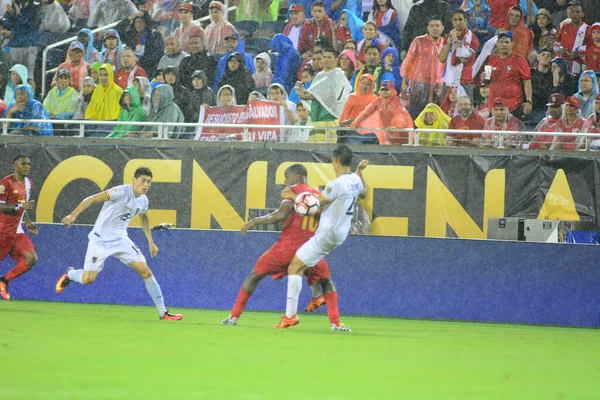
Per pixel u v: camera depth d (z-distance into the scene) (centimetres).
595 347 2573
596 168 4612
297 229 2725
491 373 1664
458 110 5122
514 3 5259
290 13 5547
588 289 3831
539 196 4616
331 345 2188
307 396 1242
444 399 1266
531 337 2944
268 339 2292
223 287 3994
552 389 1430
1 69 5828
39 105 5472
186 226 4759
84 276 3009
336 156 2648
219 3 5566
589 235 4588
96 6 5762
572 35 5241
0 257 3697
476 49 5244
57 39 5797
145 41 5600
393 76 5309
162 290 4022
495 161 4644
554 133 4634
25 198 3700
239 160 4734
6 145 4866
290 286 2712
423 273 3897
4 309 3369
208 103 5400
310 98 5219
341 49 5447
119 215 2992
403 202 4659
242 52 5538
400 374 1589
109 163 4816
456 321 3831
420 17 5309
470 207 4644
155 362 1645
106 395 1180
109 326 2617
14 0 5844
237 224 4728
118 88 5481
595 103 4956
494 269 3866
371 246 3925
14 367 1485
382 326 3225
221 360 1722
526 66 5188
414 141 4944
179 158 4772
